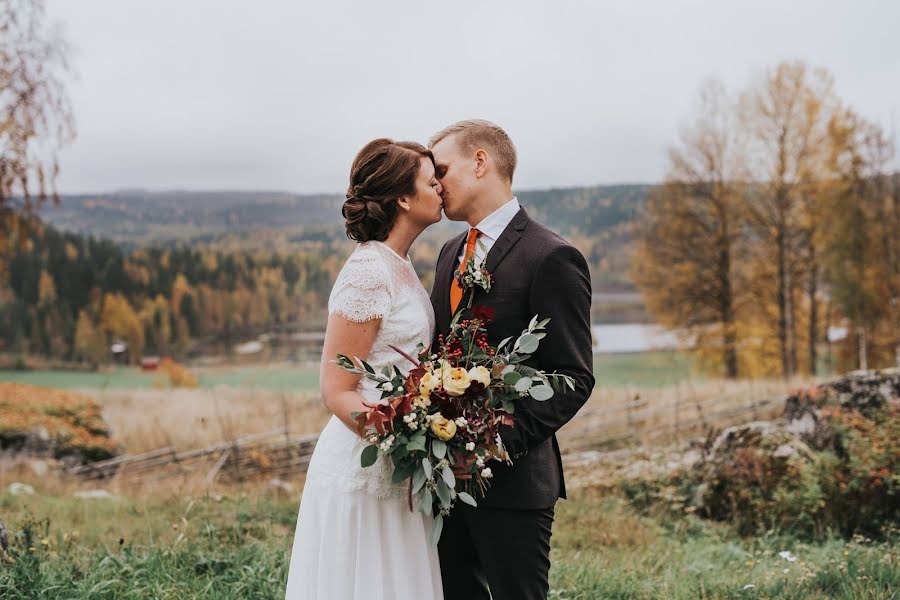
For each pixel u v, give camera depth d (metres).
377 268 2.88
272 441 11.54
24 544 4.20
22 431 11.09
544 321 2.69
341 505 2.91
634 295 47.03
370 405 2.78
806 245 26.22
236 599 3.82
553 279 2.89
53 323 60.06
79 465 11.34
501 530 2.91
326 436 3.04
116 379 50.56
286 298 67.00
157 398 17.84
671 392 14.75
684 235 26.38
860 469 6.60
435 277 3.35
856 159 25.38
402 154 2.98
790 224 26.12
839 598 4.12
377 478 2.90
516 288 2.93
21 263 58.97
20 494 8.29
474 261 3.03
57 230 62.31
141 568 4.09
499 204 3.09
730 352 26.27
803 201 26.05
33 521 4.84
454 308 3.07
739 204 26.36
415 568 2.97
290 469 10.58
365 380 2.89
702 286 26.12
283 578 4.08
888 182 25.55
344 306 2.85
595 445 10.92
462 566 3.21
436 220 3.06
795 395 7.82
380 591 2.89
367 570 2.90
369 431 2.68
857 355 26.31
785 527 6.54
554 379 2.74
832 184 25.61
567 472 8.89
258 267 67.12
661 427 11.25
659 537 6.38
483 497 2.92
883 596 4.04
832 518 6.53
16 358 58.41
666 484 7.64
